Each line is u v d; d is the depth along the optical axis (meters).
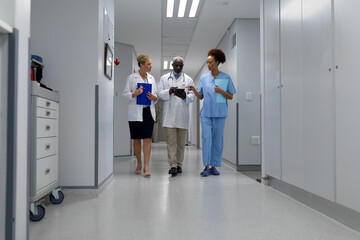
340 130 1.84
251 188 3.03
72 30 2.68
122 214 2.05
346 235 1.66
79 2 2.69
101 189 2.78
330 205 2.01
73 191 2.61
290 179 2.57
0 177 1.19
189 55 7.27
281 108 2.77
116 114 6.45
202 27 5.30
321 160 2.06
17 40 1.22
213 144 3.93
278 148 2.85
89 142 2.65
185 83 3.94
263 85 3.29
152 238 1.59
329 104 1.96
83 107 2.66
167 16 4.89
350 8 1.74
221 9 4.48
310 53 2.21
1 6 1.19
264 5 3.26
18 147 1.24
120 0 4.25
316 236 1.64
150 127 3.75
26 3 1.31
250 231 1.71
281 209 2.21
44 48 2.66
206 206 2.28
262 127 3.33
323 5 2.03
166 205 2.30
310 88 2.22
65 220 1.91
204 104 3.82
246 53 4.82
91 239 1.57
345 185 1.78
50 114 2.19
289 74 2.59
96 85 2.67
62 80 2.66
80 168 2.63
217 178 3.67
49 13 2.68
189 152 7.77
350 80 1.74
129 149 6.70
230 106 5.23
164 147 9.91
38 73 2.46
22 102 1.28
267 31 3.16
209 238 1.60
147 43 6.34
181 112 3.85
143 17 4.87
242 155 4.77
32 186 1.88
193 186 3.12
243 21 4.84
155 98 3.66
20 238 1.26
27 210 1.33
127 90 3.74
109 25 3.27
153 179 3.55
